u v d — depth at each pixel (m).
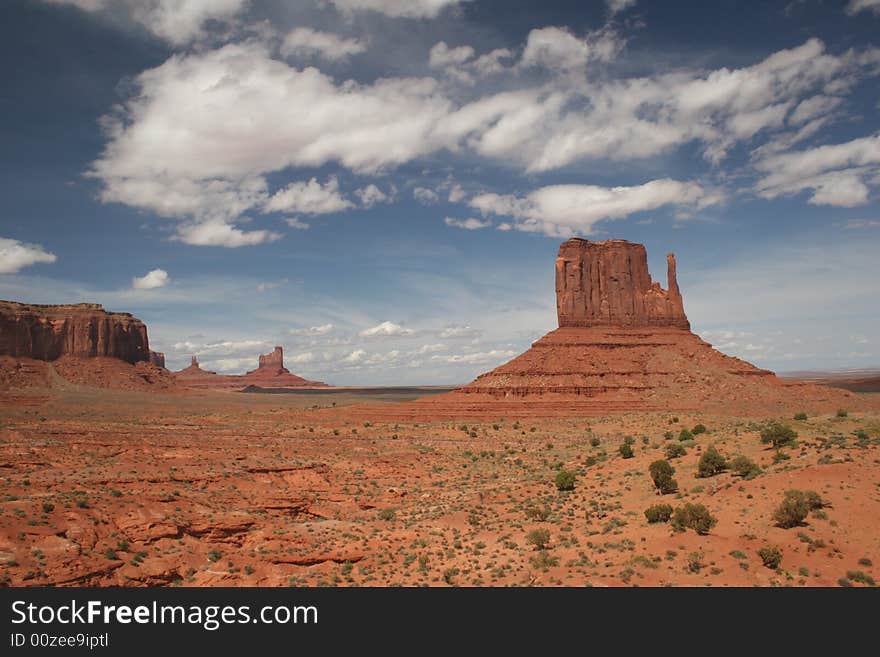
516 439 129.12
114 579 49.59
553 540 55.62
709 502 56.56
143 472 73.44
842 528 46.03
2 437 104.31
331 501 79.06
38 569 47.50
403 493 85.06
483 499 77.12
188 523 59.25
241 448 105.44
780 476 56.66
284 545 59.12
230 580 52.09
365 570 54.81
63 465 84.69
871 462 56.25
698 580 40.75
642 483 70.88
